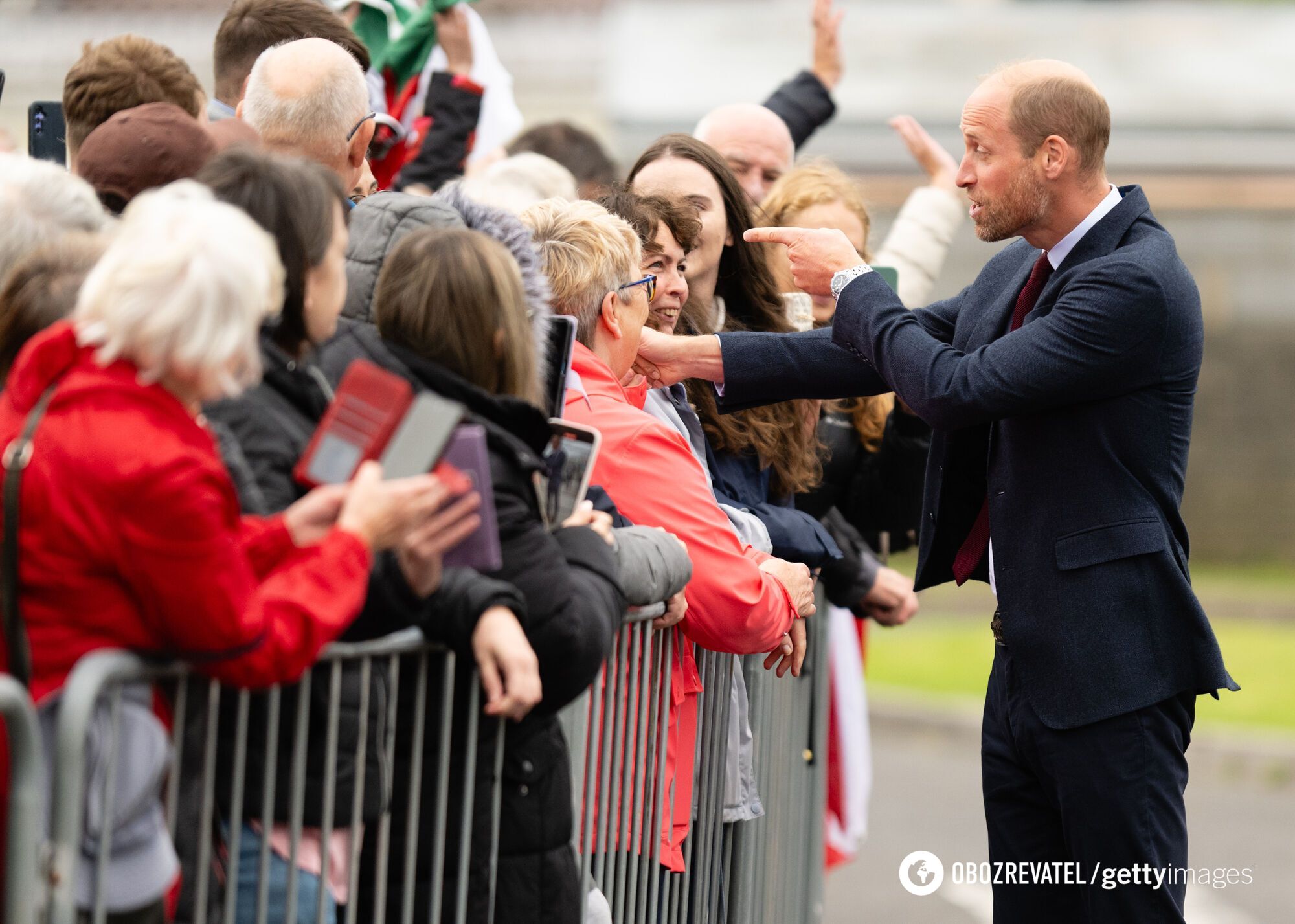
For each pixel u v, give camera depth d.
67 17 31.17
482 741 7.42
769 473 12.23
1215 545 42.25
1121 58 36.75
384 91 14.96
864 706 16.77
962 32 35.19
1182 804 10.45
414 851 7.21
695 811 10.32
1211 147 36.44
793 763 13.40
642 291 10.20
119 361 5.73
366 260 8.14
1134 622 10.18
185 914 6.26
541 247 9.97
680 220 11.40
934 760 28.98
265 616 5.91
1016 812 10.97
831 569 13.98
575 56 35.25
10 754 5.46
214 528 5.70
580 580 7.50
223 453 6.60
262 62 9.58
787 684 12.95
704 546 9.50
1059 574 10.28
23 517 5.70
